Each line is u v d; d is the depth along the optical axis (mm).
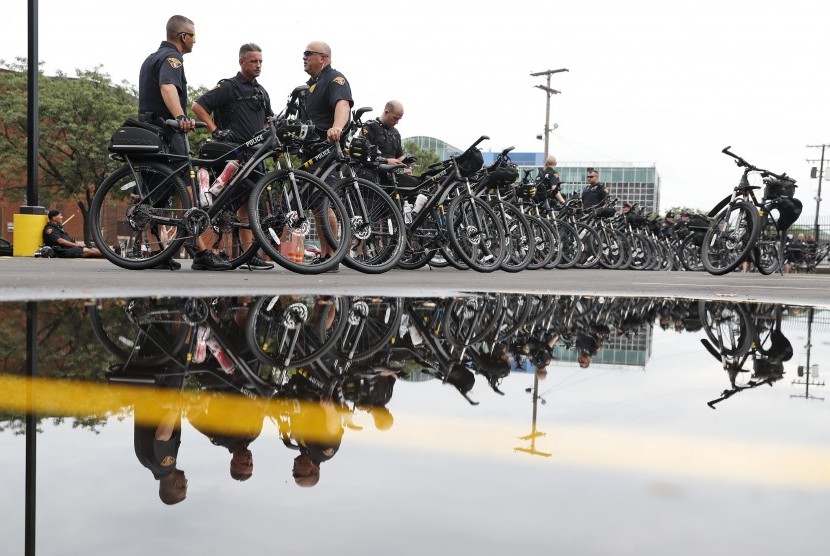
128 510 251
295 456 329
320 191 4500
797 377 641
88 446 337
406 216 6160
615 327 1166
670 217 14828
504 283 3555
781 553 210
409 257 6480
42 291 1955
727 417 428
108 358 667
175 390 510
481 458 322
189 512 251
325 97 5098
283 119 4336
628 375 632
